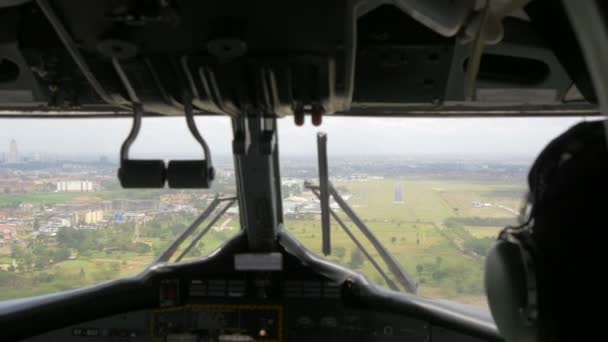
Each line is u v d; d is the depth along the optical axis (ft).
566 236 2.31
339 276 11.54
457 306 10.82
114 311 11.71
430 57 7.34
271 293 11.73
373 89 7.82
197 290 11.84
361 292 11.34
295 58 5.63
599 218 2.21
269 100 6.37
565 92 8.30
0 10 7.27
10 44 7.34
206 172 5.90
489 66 8.23
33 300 11.25
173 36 5.30
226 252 11.78
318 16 5.16
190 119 6.15
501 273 2.78
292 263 11.67
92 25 5.08
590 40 1.55
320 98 6.33
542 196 2.50
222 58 5.36
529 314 2.49
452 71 7.52
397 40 7.22
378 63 7.50
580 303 2.25
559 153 2.47
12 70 8.23
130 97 6.42
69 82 7.64
